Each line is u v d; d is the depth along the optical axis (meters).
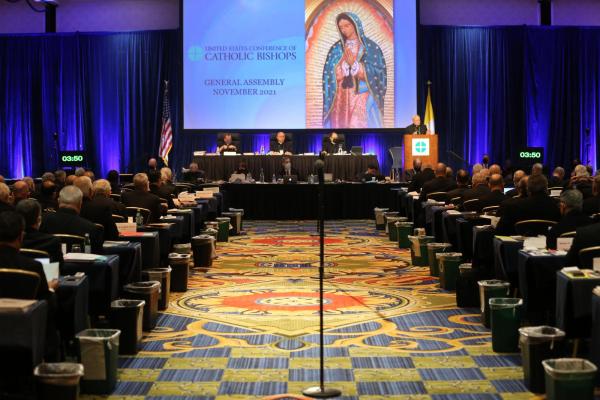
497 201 9.88
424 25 22.75
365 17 21.58
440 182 13.15
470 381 5.41
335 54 21.67
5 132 23.00
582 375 4.50
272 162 19.14
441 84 22.78
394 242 14.02
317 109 21.73
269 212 18.48
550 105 22.84
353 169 19.16
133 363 5.92
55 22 23.75
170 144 21.95
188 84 21.64
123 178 18.97
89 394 5.13
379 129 21.70
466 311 7.87
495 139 22.86
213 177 19.06
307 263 11.43
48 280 4.99
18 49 22.94
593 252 5.60
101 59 22.91
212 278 10.09
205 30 21.55
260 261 11.65
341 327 7.15
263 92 21.67
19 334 4.34
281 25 21.59
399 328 7.10
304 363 5.92
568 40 22.84
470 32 22.73
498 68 22.80
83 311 5.39
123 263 6.93
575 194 6.58
